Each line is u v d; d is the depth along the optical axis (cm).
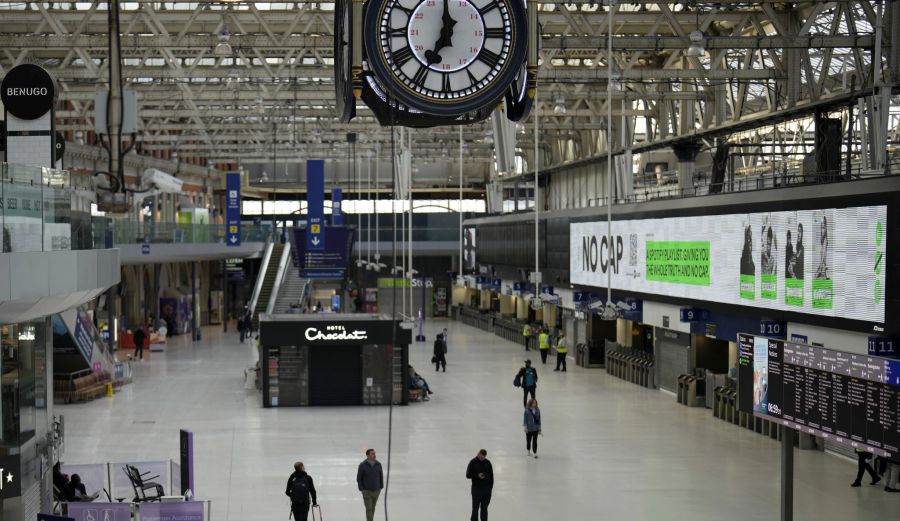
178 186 4650
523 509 1908
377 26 838
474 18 846
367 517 1769
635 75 3569
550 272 4478
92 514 1555
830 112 3400
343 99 891
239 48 3847
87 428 2791
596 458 2359
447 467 2275
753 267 2655
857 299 2189
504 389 3547
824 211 2309
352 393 3198
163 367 4275
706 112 4122
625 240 3562
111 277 2028
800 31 3167
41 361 1928
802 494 2009
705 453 2419
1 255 1372
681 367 3300
